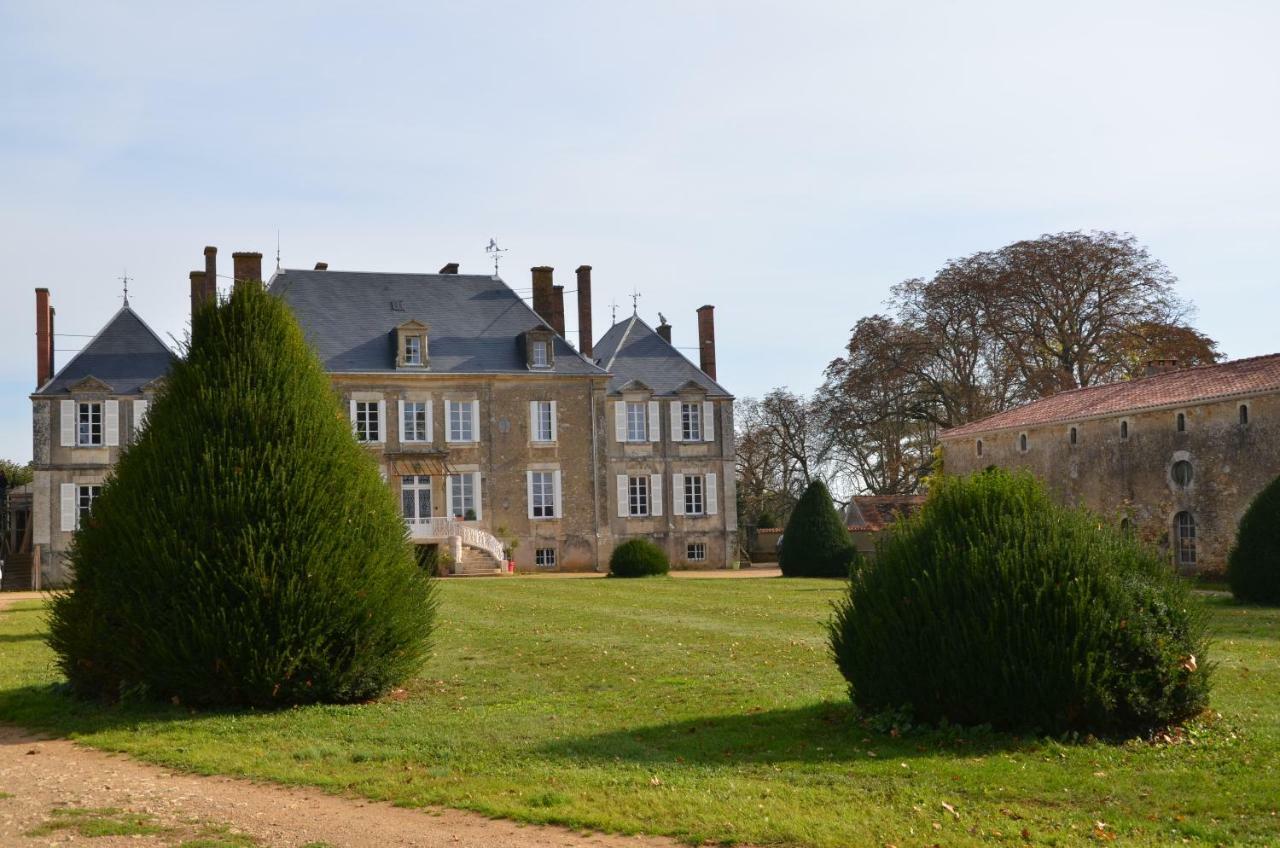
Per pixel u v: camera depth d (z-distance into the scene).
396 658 12.95
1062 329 47.62
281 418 13.09
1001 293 47.19
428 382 41.81
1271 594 23.89
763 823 7.80
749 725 11.17
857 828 7.70
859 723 11.05
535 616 22.12
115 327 41.12
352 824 7.98
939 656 10.51
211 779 9.38
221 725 11.32
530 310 45.00
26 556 40.00
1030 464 38.81
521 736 10.77
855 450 56.12
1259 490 30.38
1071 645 10.18
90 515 13.23
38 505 38.66
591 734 10.86
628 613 22.59
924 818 7.99
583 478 43.47
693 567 45.38
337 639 12.49
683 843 7.54
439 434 41.88
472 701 12.70
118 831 7.74
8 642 19.09
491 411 42.53
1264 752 9.80
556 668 15.05
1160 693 10.32
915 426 55.88
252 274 41.59
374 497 13.43
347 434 13.63
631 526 44.78
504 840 7.59
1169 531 33.09
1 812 8.29
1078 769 9.29
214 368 13.27
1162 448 33.44
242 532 12.21
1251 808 8.23
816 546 37.78
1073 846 7.38
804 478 64.88
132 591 12.26
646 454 45.25
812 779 9.09
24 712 12.41
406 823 8.00
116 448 39.28
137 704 12.31
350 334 41.78
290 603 12.16
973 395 49.19
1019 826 7.81
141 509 12.49
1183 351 46.59
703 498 45.88
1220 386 32.09
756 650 16.50
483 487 42.19
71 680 13.26
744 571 43.66
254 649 11.95
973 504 11.34
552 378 43.22
